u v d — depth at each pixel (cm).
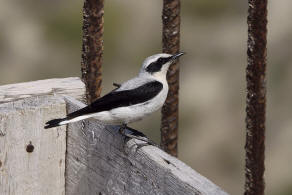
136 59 2661
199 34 2711
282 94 2488
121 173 757
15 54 2683
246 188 667
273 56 2575
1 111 810
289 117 2433
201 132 2464
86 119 812
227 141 2458
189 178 645
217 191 621
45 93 852
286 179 2297
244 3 2762
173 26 727
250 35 643
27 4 2769
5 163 815
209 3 2759
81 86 861
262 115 653
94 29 813
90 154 810
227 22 2738
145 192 713
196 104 2525
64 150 847
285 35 2617
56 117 836
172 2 714
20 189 830
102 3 806
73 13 2712
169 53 734
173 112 745
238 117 2506
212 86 2575
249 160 661
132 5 2719
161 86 898
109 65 2648
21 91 847
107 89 2627
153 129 2300
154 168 694
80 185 831
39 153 832
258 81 646
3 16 2733
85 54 826
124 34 2683
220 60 2661
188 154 2428
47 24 2714
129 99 877
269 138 2384
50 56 2686
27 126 820
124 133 757
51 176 845
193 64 2655
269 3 2680
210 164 2422
